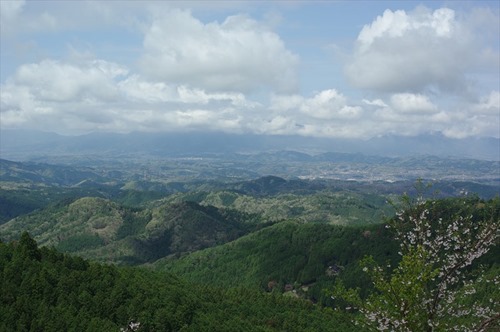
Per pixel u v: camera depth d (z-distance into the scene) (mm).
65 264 105625
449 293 39469
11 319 81062
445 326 38375
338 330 141375
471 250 38219
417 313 38312
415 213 40812
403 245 41375
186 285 145000
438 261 39406
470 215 39656
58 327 82000
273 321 139625
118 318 93062
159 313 98438
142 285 110375
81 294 93438
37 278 91500
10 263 95250
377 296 41062
